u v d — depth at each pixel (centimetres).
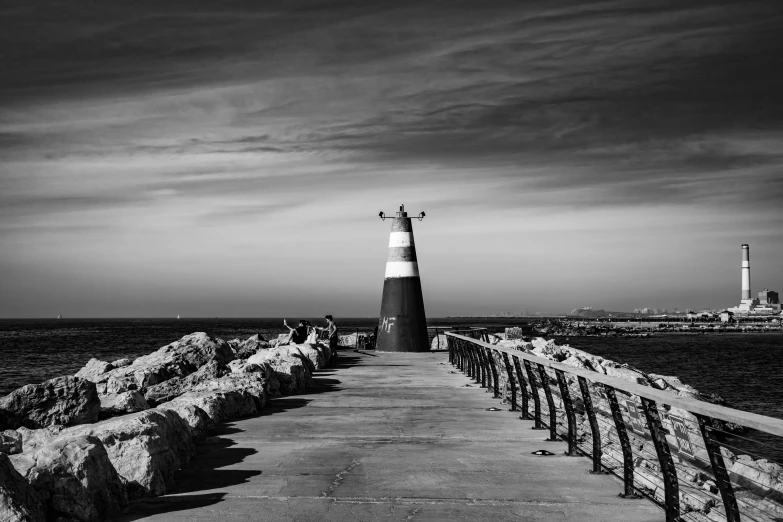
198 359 1644
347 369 1833
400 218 2466
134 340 7512
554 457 789
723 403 2308
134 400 1073
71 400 963
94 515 534
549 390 900
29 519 468
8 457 515
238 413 1075
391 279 2444
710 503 771
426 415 1089
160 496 627
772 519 748
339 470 726
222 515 568
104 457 581
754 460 1030
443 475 704
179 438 757
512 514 573
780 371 3981
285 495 629
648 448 900
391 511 580
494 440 890
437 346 2697
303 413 1108
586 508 590
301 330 2484
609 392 640
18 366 3750
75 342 6975
